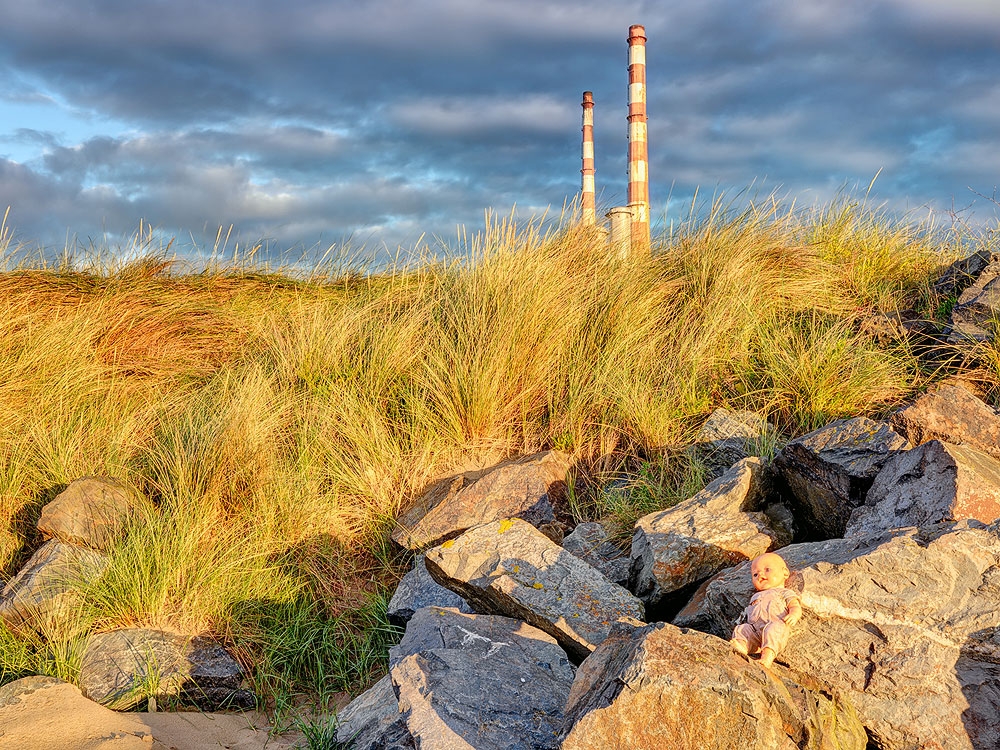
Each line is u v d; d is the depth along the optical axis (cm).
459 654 429
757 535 526
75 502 646
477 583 491
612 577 554
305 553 643
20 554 663
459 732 374
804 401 729
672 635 350
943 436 563
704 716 322
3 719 445
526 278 846
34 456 720
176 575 582
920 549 391
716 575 495
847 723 348
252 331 926
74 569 584
